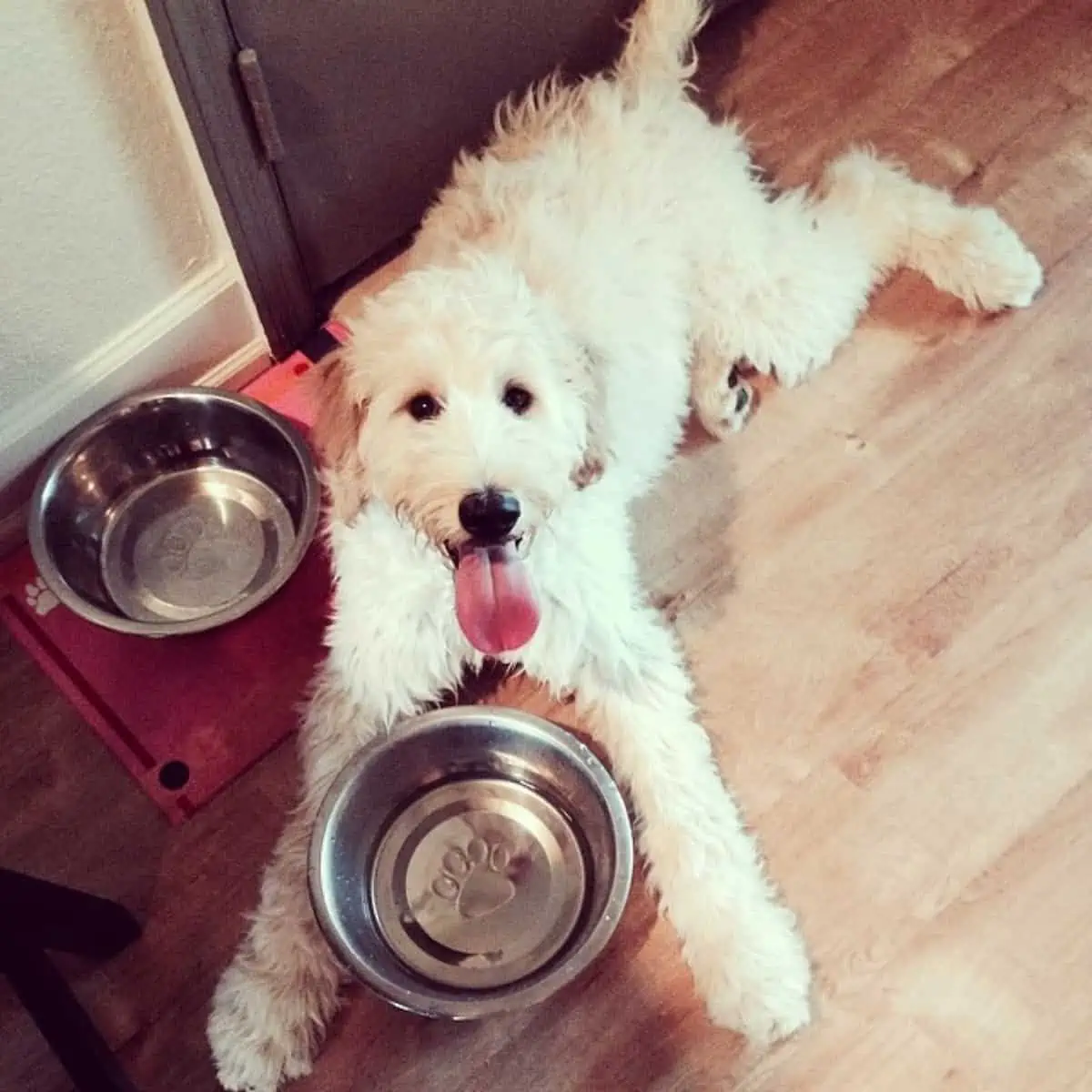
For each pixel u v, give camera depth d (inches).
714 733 42.4
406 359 33.8
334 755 39.8
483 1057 38.5
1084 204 50.1
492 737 40.4
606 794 38.5
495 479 33.1
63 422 45.1
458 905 39.7
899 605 43.9
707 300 44.6
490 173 41.1
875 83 53.2
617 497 41.3
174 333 45.8
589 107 43.0
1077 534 44.6
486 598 35.1
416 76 45.7
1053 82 52.6
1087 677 42.5
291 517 46.1
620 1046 38.4
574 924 39.2
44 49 36.6
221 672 44.1
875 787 41.4
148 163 41.3
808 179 51.7
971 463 46.0
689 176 42.6
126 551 45.9
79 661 44.4
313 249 48.1
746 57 53.9
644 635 40.3
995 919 39.5
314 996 38.1
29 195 39.1
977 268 47.2
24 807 42.4
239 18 39.7
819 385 47.7
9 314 41.3
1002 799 41.0
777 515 45.6
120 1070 35.8
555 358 34.9
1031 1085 37.5
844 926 39.6
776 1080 37.9
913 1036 38.2
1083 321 47.9
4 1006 39.6
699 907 37.9
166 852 41.7
